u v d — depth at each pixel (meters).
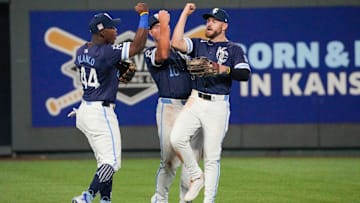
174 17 47.84
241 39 48.50
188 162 27.77
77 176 41.00
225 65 27.92
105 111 27.11
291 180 39.31
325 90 48.88
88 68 26.95
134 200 33.47
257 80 48.69
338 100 48.88
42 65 48.25
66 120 48.72
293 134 49.06
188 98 28.72
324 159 48.19
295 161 47.16
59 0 48.03
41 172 42.66
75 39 48.19
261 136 49.06
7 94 49.91
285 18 48.53
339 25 48.66
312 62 48.72
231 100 48.81
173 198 34.00
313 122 49.06
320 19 48.62
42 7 48.06
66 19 48.16
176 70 29.02
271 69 48.66
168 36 27.81
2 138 50.03
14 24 48.16
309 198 33.84
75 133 48.88
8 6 49.09
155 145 48.88
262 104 48.84
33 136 48.72
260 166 44.75
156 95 48.53
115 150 27.06
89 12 48.12
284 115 48.97
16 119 48.66
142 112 48.62
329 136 49.12
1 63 49.59
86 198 26.34
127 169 43.69
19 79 48.38
